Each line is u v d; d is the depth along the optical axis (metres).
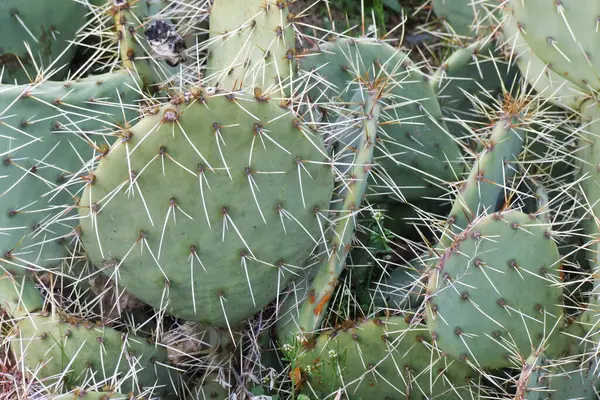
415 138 4.13
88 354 3.46
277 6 3.66
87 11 4.44
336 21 5.45
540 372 3.21
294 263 3.50
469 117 4.51
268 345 3.81
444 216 4.33
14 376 3.49
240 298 3.49
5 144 3.56
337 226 3.59
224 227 3.28
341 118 3.95
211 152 3.12
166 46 3.97
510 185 3.93
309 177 3.31
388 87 4.04
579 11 3.44
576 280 3.67
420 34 5.50
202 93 3.03
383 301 3.96
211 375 3.77
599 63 3.50
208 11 4.15
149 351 3.59
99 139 3.77
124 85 3.83
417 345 3.54
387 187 4.12
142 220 3.23
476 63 4.30
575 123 4.15
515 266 3.35
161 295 3.44
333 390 3.62
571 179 4.21
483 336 3.42
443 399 3.64
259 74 3.74
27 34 4.26
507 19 4.11
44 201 3.66
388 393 3.64
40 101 3.58
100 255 3.36
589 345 3.47
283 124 3.16
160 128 3.04
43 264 3.69
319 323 3.60
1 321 3.61
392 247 4.30
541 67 4.08
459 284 3.36
